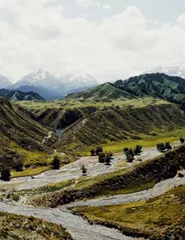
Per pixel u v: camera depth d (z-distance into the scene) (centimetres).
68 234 7750
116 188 14600
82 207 12825
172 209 10450
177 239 8412
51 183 17775
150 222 9806
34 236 5953
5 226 5956
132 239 8888
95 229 9688
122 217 10844
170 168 15575
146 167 15938
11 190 16162
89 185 14875
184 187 12975
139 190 14262
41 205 13425
